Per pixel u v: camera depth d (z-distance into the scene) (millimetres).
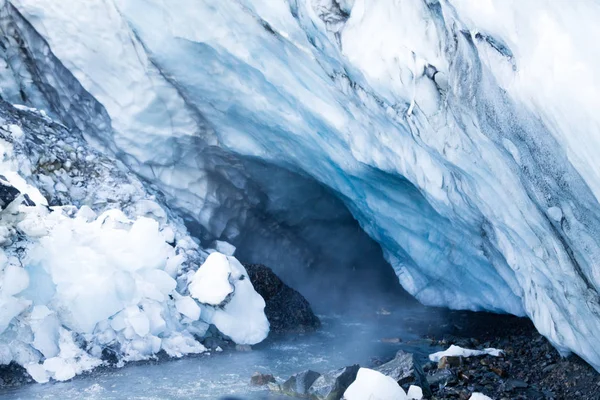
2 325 6258
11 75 10070
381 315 10320
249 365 7078
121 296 7145
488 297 8984
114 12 8953
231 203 10531
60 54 9445
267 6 6668
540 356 7000
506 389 5992
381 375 5531
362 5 5754
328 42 6191
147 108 9469
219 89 8781
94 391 5977
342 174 8727
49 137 9258
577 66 3713
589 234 4457
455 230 7895
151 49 8664
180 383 6312
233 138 9539
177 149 9922
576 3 3645
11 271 6324
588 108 3699
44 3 9180
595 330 5199
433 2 5043
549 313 6238
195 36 8102
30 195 7816
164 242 7715
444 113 5535
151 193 9812
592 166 3855
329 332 8992
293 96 7605
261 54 7508
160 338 7332
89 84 9539
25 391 5938
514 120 4508
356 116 6969
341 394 5766
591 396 5559
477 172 5613
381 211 8758
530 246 5492
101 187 9148
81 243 7223
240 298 8133
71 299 6805
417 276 9969
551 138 4207
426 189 6773
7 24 9789
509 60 4297
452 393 5879
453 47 5027
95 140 10141
